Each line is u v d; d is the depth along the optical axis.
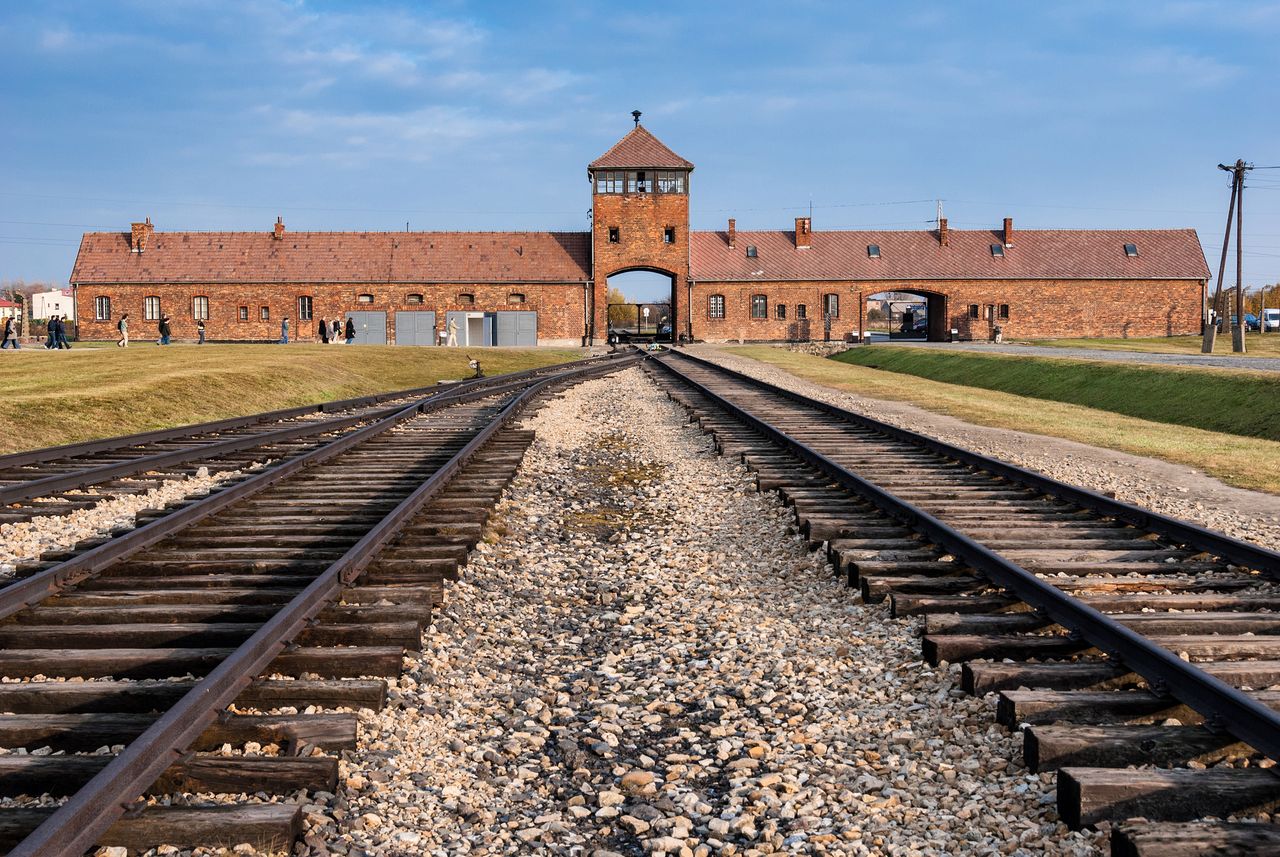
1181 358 39.50
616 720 5.71
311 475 12.91
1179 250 79.19
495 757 5.14
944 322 77.31
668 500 12.34
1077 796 4.11
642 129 74.38
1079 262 78.19
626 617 7.66
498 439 16.31
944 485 12.18
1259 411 21.86
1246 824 3.76
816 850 4.15
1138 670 5.35
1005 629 6.41
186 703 4.62
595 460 15.68
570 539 10.34
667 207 73.00
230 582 7.53
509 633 7.28
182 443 16.72
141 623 6.60
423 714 5.57
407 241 73.81
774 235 78.69
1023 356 41.66
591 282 71.88
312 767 4.45
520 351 54.78
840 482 11.88
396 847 4.18
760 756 5.12
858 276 75.88
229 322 71.06
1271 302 113.25
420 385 34.91
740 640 6.96
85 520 10.66
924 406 25.41
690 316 74.94
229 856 3.91
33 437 17.14
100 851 3.85
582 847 4.31
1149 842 3.64
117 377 25.11
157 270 71.31
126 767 4.04
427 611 6.94
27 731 4.80
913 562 7.99
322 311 71.00
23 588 6.73
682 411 22.28
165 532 8.96
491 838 4.34
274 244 73.25
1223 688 4.64
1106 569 8.02
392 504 10.88
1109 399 28.44
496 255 73.12
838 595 7.82
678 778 4.96
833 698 5.80
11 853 3.28
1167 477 14.23
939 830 4.26
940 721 5.32
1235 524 10.86
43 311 142.38
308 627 6.38
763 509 11.24
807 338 75.94
